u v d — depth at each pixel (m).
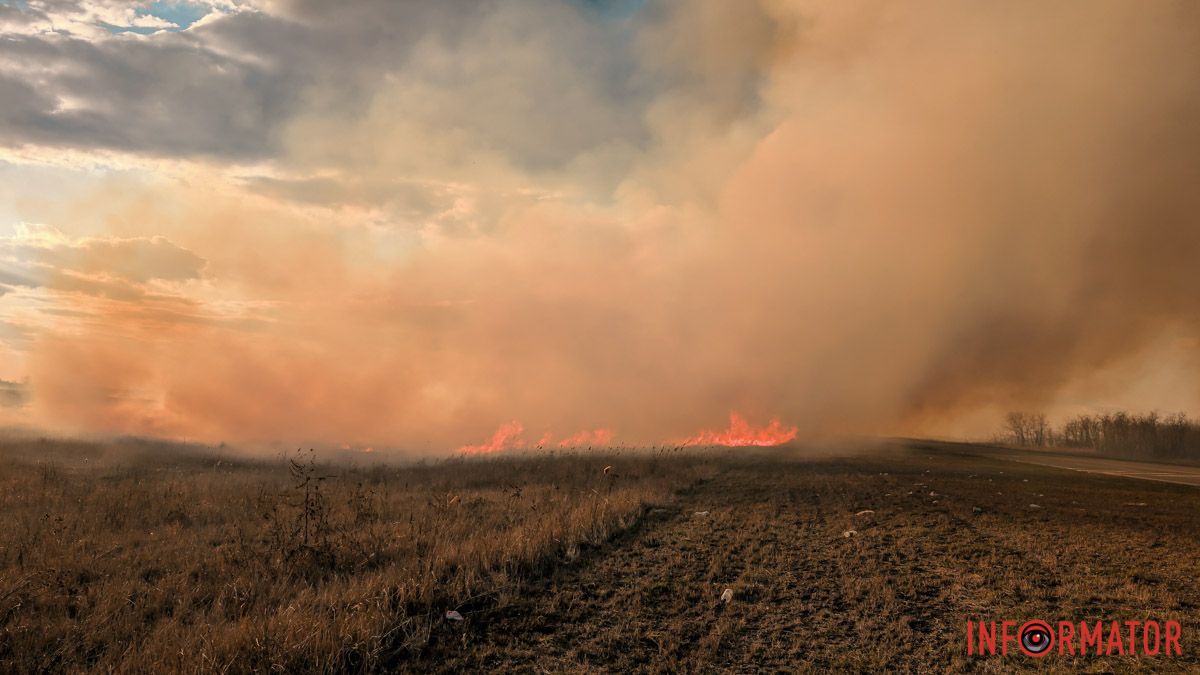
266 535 10.92
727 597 7.86
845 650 6.38
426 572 8.00
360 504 13.18
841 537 11.44
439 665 5.89
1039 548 10.61
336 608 6.82
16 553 8.80
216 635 5.91
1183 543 11.14
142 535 10.65
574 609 7.46
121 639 6.26
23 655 5.71
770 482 20.34
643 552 10.19
